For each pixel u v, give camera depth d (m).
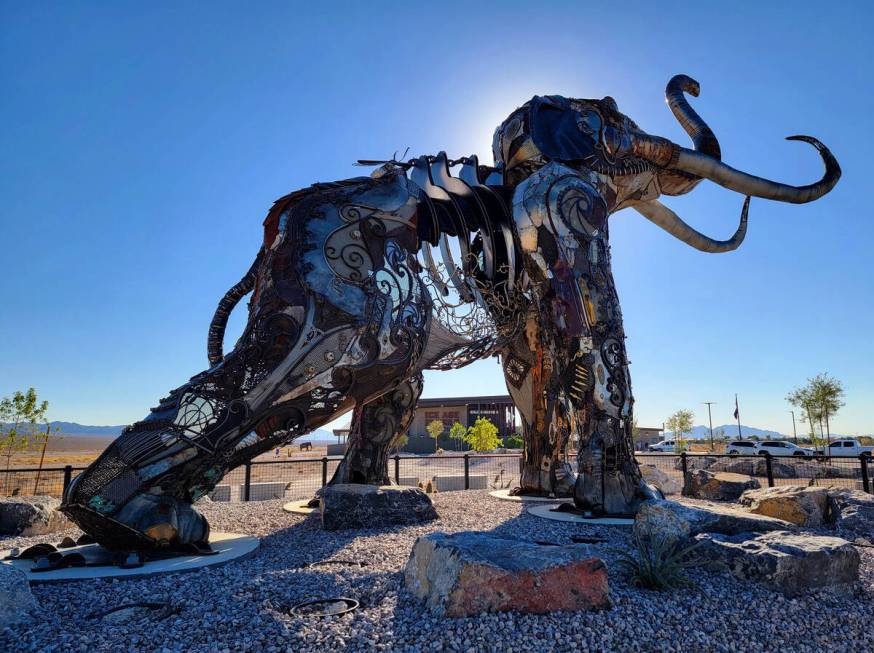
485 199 9.85
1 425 16.47
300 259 7.61
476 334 9.38
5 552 6.70
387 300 7.99
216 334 8.39
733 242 12.20
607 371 9.02
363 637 3.73
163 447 6.41
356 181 8.56
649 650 3.71
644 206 11.51
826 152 11.31
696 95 12.55
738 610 4.39
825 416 34.03
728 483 11.88
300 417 7.21
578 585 4.20
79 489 6.11
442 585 4.17
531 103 10.30
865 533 8.09
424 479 17.02
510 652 3.57
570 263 9.22
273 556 6.61
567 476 11.88
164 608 4.38
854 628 4.27
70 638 3.78
